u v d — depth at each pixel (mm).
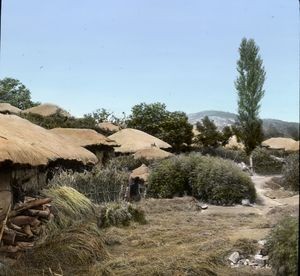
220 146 33906
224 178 16094
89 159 10461
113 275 6527
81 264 6949
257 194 16422
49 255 6914
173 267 6746
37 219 7746
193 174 16859
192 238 9102
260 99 35469
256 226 10289
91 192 12109
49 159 7746
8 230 6949
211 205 15719
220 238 8750
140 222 10812
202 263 6938
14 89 33625
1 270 6387
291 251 4727
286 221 5191
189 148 33125
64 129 17906
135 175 17984
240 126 34156
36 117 23109
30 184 8461
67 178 11375
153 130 33344
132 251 8016
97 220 9742
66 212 8766
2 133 7449
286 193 11844
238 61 36750
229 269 7004
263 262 7219
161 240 8914
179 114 34188
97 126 26844
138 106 34562
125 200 13258
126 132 23703
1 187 7148
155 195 17203
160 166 17672
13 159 6617
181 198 15297
